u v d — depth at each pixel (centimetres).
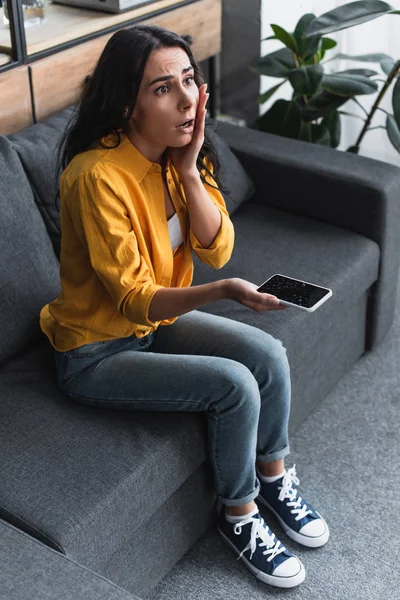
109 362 170
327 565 185
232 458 171
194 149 163
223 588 180
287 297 162
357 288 224
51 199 200
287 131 280
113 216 153
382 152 332
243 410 165
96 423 168
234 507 181
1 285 181
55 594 133
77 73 233
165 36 152
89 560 149
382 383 243
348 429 225
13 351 184
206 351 177
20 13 211
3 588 133
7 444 162
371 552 188
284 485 190
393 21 302
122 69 150
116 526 154
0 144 189
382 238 232
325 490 206
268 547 180
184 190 168
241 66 320
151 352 179
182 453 166
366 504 201
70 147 162
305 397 219
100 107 154
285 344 195
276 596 178
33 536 146
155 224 163
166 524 173
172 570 185
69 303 168
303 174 237
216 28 282
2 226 183
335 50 318
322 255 223
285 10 304
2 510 149
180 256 178
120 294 154
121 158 157
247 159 246
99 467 157
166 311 154
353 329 237
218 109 330
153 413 170
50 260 193
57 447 161
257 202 252
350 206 232
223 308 202
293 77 264
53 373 183
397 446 219
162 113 152
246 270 217
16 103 220
